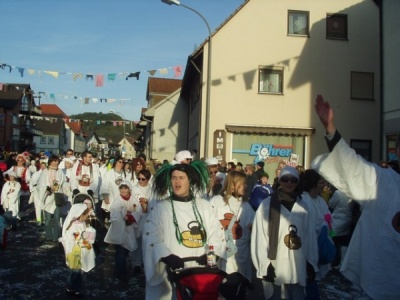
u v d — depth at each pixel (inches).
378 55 815.7
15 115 2400.3
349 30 812.0
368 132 809.5
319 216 217.0
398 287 121.1
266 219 198.5
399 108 662.5
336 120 803.4
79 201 276.8
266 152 788.6
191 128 1063.6
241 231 240.5
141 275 331.3
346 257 133.7
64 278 312.3
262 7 798.5
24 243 435.5
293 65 798.5
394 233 122.2
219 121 782.5
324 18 806.5
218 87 786.2
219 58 788.0
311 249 200.1
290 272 193.8
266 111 789.9
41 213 531.2
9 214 482.0
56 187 451.2
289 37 799.7
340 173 127.8
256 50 793.6
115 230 314.0
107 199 439.2
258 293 275.6
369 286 124.6
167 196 171.9
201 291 146.9
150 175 330.0
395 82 673.6
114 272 333.4
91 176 501.0
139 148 2404.0
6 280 305.6
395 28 677.3
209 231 168.9
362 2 816.9
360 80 813.9
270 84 799.7
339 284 310.8
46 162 643.5
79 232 270.5
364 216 127.6
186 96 1211.9
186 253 162.1
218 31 790.5
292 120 792.9
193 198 170.6
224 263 197.8
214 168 363.3
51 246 422.6
